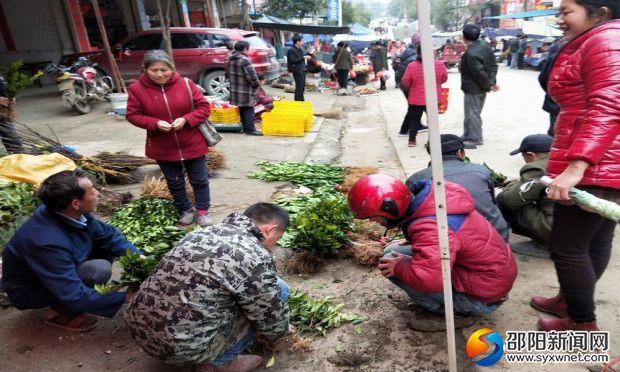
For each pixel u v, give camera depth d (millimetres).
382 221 2379
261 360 2457
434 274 2188
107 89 11219
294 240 3602
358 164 6680
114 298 2611
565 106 2082
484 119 9203
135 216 4352
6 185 3762
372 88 16906
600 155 1820
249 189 5336
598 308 2799
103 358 2564
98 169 5227
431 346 2592
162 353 2066
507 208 3479
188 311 1977
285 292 2562
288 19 31891
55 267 2422
